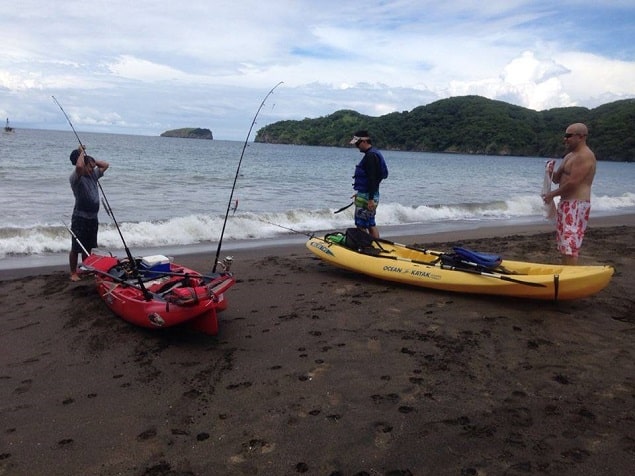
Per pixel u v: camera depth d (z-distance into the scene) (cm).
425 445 319
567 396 379
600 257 870
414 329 515
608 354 455
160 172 2419
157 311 473
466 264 630
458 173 3681
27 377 416
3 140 4875
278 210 1423
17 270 749
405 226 1329
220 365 435
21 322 530
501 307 580
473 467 297
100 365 437
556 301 580
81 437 332
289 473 295
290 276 722
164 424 346
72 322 530
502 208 1727
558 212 602
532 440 322
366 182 733
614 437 324
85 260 615
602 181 3375
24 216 1125
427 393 384
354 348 468
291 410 362
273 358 448
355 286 669
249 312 567
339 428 339
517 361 440
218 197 1631
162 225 1057
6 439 330
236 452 314
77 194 635
